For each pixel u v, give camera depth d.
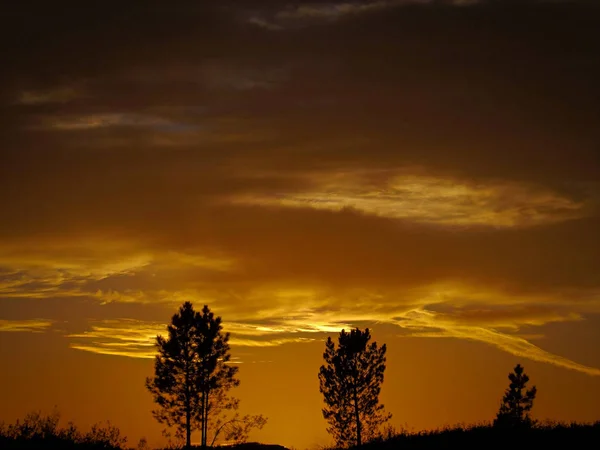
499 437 35.91
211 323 46.69
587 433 34.78
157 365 46.34
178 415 45.59
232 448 43.44
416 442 38.12
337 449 43.09
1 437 31.38
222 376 46.38
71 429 32.84
